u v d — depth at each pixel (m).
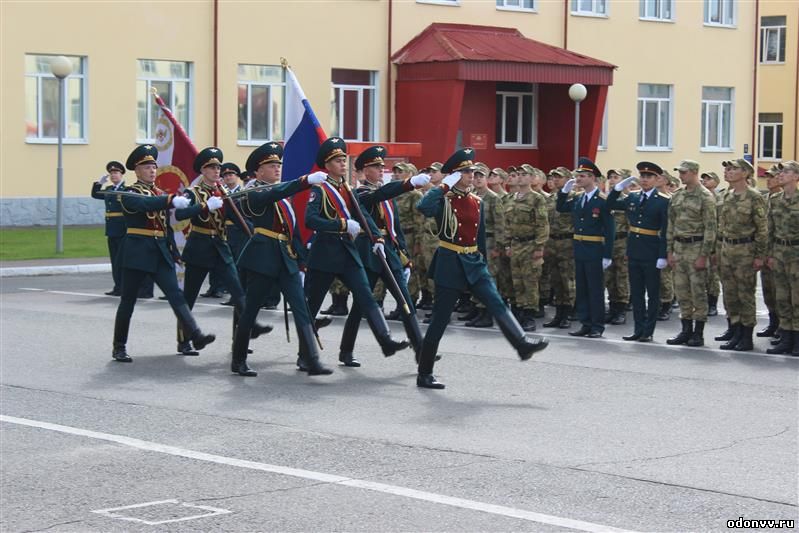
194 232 14.44
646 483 8.78
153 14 32.84
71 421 10.82
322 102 35.88
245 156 34.91
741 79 45.41
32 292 21.23
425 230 18.66
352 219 13.34
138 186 13.84
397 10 37.16
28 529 7.73
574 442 10.09
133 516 7.98
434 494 8.47
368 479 8.87
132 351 14.77
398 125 37.06
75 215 31.94
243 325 13.16
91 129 32.12
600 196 16.53
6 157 30.75
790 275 15.20
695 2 43.81
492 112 38.66
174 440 10.12
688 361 14.59
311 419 10.97
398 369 13.73
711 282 19.59
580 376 13.38
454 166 12.52
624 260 18.64
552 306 20.77
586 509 8.11
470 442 10.06
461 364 14.11
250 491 8.56
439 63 35.47
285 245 13.09
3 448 9.83
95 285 22.55
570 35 40.84
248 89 34.88
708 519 7.91
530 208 17.23
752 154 45.97
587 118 38.38
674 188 20.66
